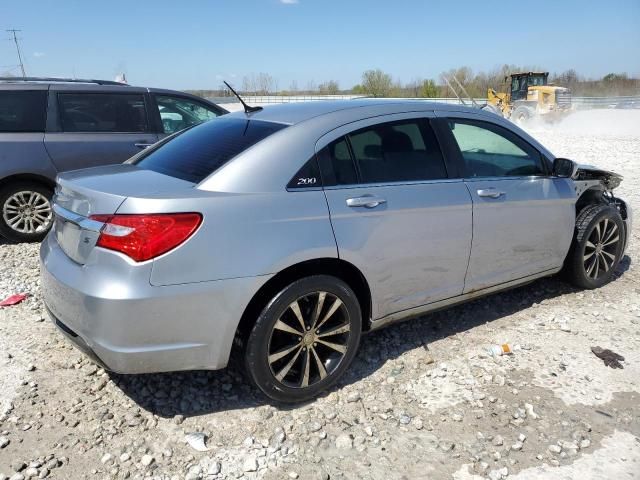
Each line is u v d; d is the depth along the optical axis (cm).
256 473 277
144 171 346
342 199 329
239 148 324
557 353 396
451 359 386
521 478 277
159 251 276
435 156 383
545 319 450
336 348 338
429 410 329
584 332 429
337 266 339
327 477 275
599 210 490
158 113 708
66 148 645
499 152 425
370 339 410
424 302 381
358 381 357
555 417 325
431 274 376
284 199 311
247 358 309
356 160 345
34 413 317
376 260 343
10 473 271
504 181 414
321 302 325
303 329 323
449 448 297
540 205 435
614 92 5434
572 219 471
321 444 299
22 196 641
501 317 454
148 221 276
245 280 294
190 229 282
